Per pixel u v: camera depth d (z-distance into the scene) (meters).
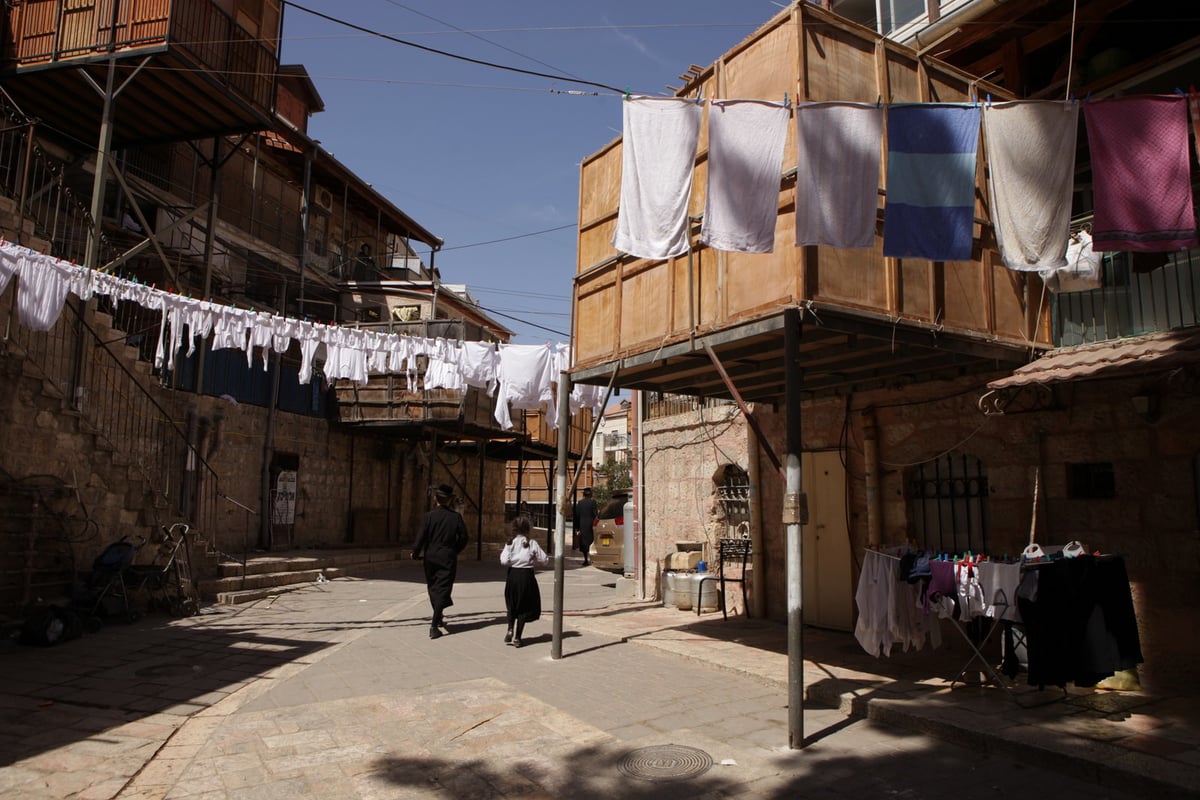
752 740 5.48
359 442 19.17
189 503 13.45
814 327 6.09
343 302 22.19
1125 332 7.07
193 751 5.27
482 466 21.75
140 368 12.74
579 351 8.77
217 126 14.62
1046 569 5.57
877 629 6.46
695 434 11.80
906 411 8.45
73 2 12.68
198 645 8.61
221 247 18.81
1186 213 5.12
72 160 15.19
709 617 10.55
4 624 8.73
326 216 24.38
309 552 16.17
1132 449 6.56
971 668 7.14
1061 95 8.77
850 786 4.62
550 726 5.80
